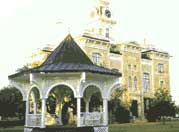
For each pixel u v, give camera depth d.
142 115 79.25
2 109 60.12
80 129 20.66
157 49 88.06
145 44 89.12
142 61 83.88
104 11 86.38
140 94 80.25
